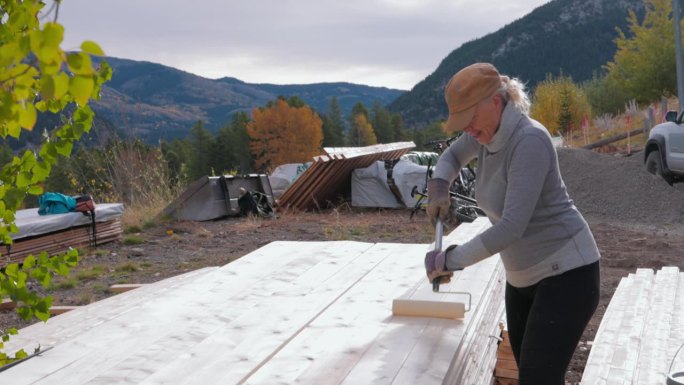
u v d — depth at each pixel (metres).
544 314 2.90
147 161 16.50
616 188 15.84
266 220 14.25
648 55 35.09
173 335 3.29
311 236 12.09
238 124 118.56
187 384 2.65
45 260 3.22
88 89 1.40
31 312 3.11
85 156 15.77
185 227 13.29
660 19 35.12
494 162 2.93
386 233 12.19
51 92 1.37
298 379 2.65
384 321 3.40
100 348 3.16
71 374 2.84
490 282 4.13
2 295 3.05
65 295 8.05
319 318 3.47
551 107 36.56
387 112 149.62
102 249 11.12
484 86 2.78
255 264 4.80
